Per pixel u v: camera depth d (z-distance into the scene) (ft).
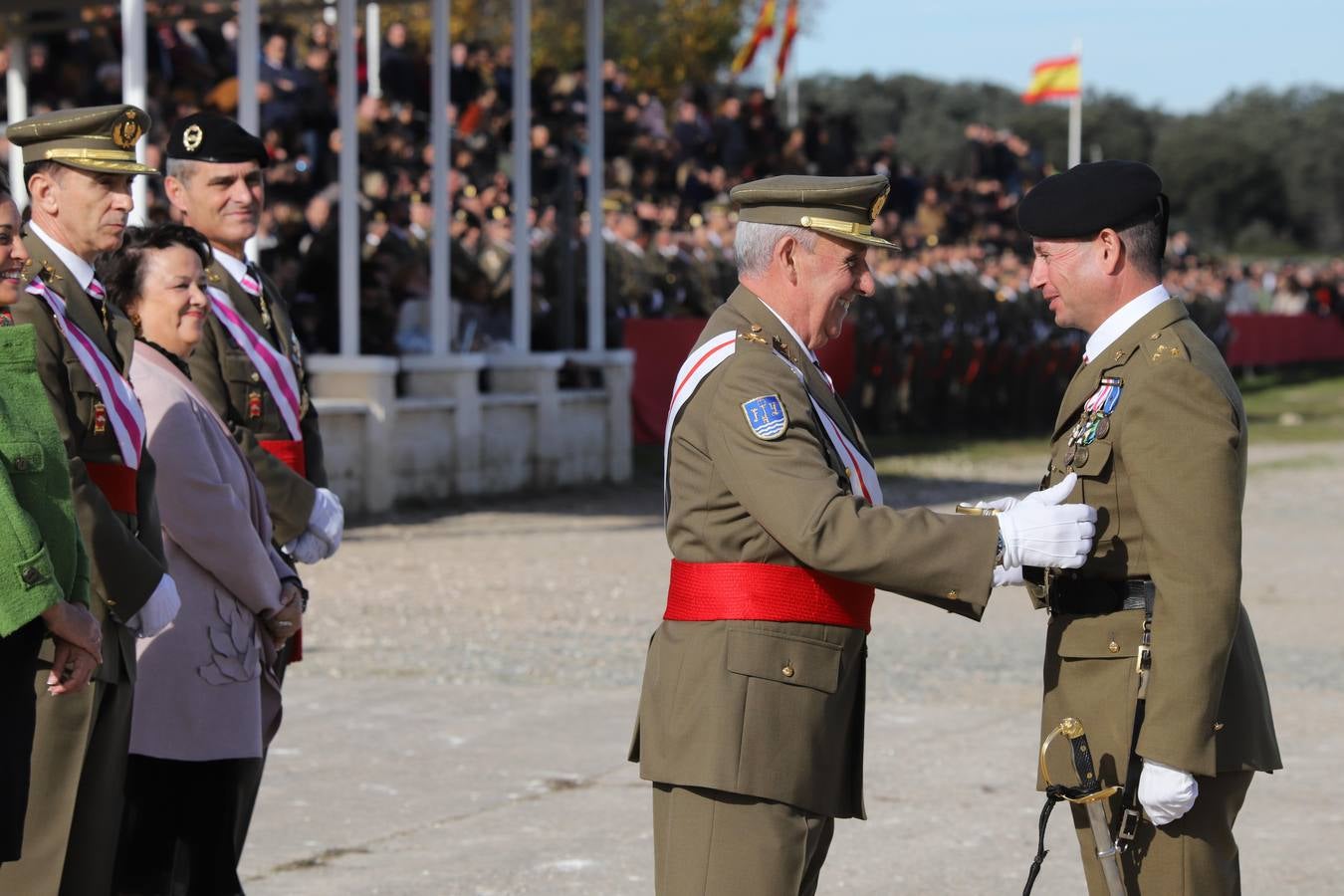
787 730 25.36
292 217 110.01
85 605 28.43
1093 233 26.12
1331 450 174.50
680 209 159.94
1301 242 574.15
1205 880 25.88
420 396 113.80
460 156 133.39
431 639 69.10
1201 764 24.76
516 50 120.06
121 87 122.83
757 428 25.13
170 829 34.53
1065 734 25.39
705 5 260.21
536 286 129.90
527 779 49.83
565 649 67.92
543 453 121.90
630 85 240.32
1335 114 585.22
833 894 40.16
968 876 41.63
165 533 34.12
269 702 36.60
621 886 40.45
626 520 108.27
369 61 144.46
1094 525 25.21
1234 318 273.54
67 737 30.17
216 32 123.44
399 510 108.37
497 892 39.96
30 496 27.50
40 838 29.96
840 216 26.22
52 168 32.17
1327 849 43.52
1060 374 193.77
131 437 32.14
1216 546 24.84
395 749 52.95
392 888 40.14
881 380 170.71
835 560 24.59
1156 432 25.20
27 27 122.83
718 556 25.81
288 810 46.44
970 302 181.57
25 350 28.12
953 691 62.08
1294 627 75.87
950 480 136.56
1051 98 279.90
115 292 35.01
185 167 39.27
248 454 37.37
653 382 139.85
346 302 106.11
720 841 25.39
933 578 24.57
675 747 25.58
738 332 26.25
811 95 520.42
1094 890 26.73
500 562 89.15
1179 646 24.81
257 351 39.29
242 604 34.94
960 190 221.46
